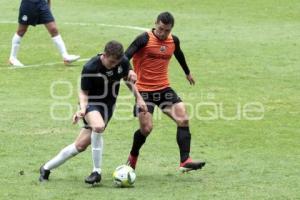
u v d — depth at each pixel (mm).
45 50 49906
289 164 26922
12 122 32750
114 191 23641
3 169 25984
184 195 23281
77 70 43781
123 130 31812
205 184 24469
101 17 61688
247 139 30516
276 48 49969
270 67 44625
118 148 29047
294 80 41562
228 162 27188
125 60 23938
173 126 32500
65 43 51781
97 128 23547
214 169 26312
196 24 58750
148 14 62969
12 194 23172
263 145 29625
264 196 23172
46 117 33719
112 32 55281
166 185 24391
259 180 24938
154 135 31016
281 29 56938
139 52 25469
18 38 44875
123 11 64500
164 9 65688
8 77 41969
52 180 24766
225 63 45625
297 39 53000
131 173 24094
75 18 61250
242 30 56406
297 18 61625
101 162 25984
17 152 28266
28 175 25297
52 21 44875
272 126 32625
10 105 35781
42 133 31125
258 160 27469
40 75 42469
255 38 53406
